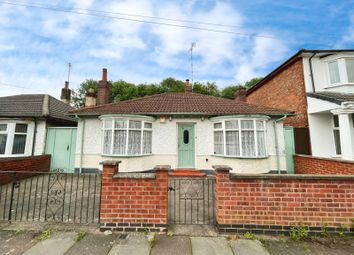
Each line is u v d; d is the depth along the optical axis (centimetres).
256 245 314
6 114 956
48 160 962
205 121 960
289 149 947
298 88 1028
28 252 290
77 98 3400
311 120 954
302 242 323
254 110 933
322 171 714
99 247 306
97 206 493
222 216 360
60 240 326
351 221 344
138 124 918
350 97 818
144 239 332
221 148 915
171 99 1148
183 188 669
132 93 3347
